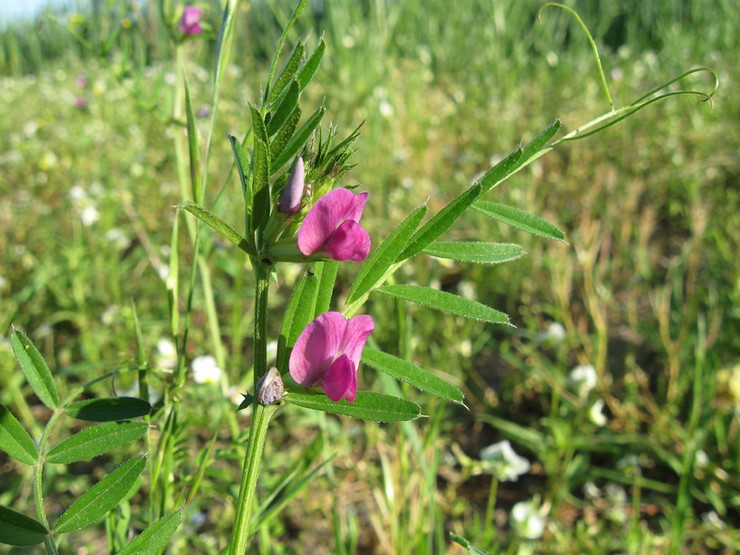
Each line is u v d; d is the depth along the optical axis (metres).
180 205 0.10
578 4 1.21
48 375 0.13
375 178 0.61
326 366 0.11
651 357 0.42
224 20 0.17
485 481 0.36
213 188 0.56
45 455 0.12
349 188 0.12
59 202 0.61
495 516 0.33
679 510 0.28
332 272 0.12
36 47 1.39
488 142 0.71
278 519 0.27
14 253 0.49
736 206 0.55
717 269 0.46
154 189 0.62
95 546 0.30
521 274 0.48
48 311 0.45
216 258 0.34
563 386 0.39
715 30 1.08
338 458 0.34
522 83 0.93
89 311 0.45
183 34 0.24
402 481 0.27
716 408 0.34
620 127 0.69
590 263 0.41
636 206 0.58
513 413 0.39
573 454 0.36
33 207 0.57
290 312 0.12
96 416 0.13
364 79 0.81
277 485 0.20
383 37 0.96
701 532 0.31
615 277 0.49
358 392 0.12
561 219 0.54
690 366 0.38
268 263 0.12
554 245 0.48
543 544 0.30
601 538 0.30
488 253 0.13
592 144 0.67
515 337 0.44
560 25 1.14
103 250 0.48
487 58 1.02
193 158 0.18
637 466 0.34
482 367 0.43
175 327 0.18
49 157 0.65
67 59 1.38
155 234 0.55
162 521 0.12
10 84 1.21
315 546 0.31
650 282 0.48
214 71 0.17
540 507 0.33
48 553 0.12
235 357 0.39
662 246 0.53
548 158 0.65
